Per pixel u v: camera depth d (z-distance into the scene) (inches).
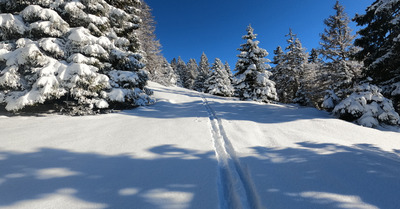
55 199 82.9
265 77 652.7
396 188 90.2
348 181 97.8
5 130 192.5
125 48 430.6
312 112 345.1
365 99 282.4
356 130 224.7
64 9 308.3
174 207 79.7
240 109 392.5
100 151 144.9
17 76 269.9
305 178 102.6
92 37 310.3
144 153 143.0
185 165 122.3
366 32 454.0
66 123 231.6
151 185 96.7
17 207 76.8
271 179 102.5
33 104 255.9
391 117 262.7
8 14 266.7
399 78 394.3
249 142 175.8
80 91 290.4
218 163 130.3
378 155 140.0
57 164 118.8
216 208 80.0
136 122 251.3
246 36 708.7
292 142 176.7
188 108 409.4
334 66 673.0
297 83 949.8
